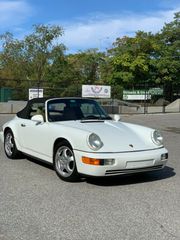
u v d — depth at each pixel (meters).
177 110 32.06
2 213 5.25
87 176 6.55
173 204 5.70
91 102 8.31
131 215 5.21
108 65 52.56
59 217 5.11
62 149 7.07
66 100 8.09
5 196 6.02
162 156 6.89
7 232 4.60
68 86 31.84
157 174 7.66
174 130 16.56
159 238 4.45
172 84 44.00
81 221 4.98
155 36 46.09
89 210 5.41
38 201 5.79
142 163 6.60
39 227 4.76
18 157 9.02
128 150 6.59
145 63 43.84
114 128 7.22
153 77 44.06
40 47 52.06
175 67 43.53
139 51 45.16
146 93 30.88
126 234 4.56
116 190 6.44
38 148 7.84
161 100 37.25
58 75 51.03
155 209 5.46
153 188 6.59
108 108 28.14
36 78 51.03
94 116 7.94
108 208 5.50
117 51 46.41
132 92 31.11
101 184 6.80
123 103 30.31
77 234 4.55
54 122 7.59
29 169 7.94
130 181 7.05
